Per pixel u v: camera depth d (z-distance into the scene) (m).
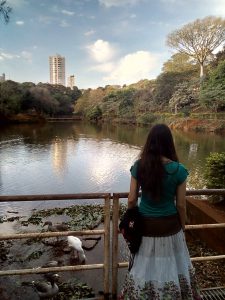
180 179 1.87
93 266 2.75
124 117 60.22
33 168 17.70
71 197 2.52
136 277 1.97
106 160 20.33
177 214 1.95
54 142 30.73
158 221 1.91
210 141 28.06
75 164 18.91
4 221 8.37
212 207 5.94
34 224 8.12
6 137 34.66
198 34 50.53
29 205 9.81
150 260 1.95
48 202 10.07
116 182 14.21
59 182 14.30
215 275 4.38
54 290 3.91
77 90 97.62
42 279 4.38
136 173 1.94
